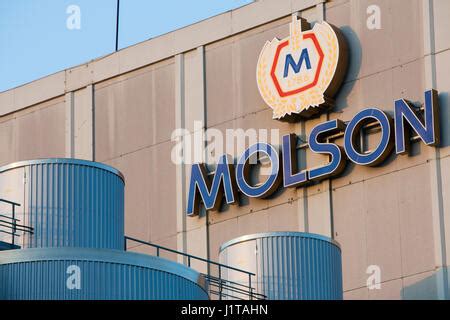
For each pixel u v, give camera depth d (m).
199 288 53.16
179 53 76.12
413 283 65.56
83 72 80.25
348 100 69.06
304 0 71.56
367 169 67.88
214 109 73.94
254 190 70.38
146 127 76.75
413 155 66.81
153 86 77.00
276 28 72.56
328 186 68.69
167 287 51.91
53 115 81.06
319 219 68.69
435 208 65.62
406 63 67.94
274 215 70.12
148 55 77.50
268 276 57.84
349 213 67.94
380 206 67.19
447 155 66.00
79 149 79.19
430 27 67.56
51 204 56.88
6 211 57.16
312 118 70.12
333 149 68.25
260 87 71.38
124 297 51.06
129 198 76.31
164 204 74.75
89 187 57.41
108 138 78.12
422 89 67.19
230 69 73.88
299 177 69.12
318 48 69.81
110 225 57.50
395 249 66.38
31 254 50.94
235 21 74.19
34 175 57.28
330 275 58.53
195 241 72.75
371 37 69.25
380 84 68.38
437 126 66.06
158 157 75.81
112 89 78.88
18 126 82.38
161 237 74.31
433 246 65.50
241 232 71.12
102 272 51.03
